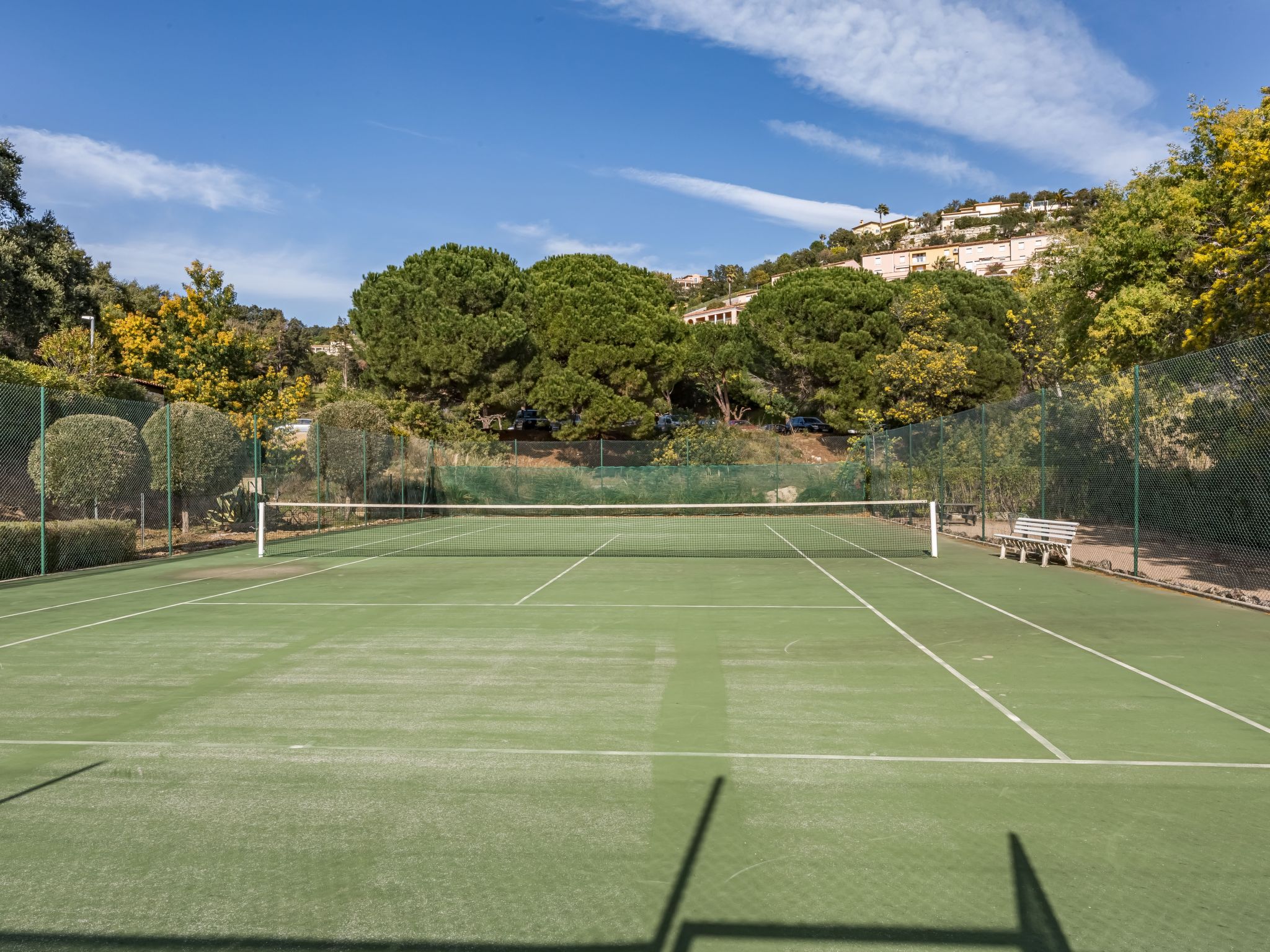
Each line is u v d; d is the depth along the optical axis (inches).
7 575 561.3
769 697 265.7
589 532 1051.9
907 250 5349.4
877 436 1279.5
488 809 179.2
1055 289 1009.5
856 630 378.0
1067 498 698.2
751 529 1093.8
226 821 173.8
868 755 211.0
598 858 156.1
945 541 878.4
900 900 140.1
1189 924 132.5
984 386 1600.6
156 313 1804.9
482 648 343.9
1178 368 530.6
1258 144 671.8
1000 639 356.2
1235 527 519.8
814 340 1729.8
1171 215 834.8
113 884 147.3
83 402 707.4
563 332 1593.3
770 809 177.8
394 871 151.5
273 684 285.7
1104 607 435.2
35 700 265.1
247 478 904.3
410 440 1315.2
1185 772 198.4
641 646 346.6
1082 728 232.2
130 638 366.3
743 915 135.5
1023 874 149.0
